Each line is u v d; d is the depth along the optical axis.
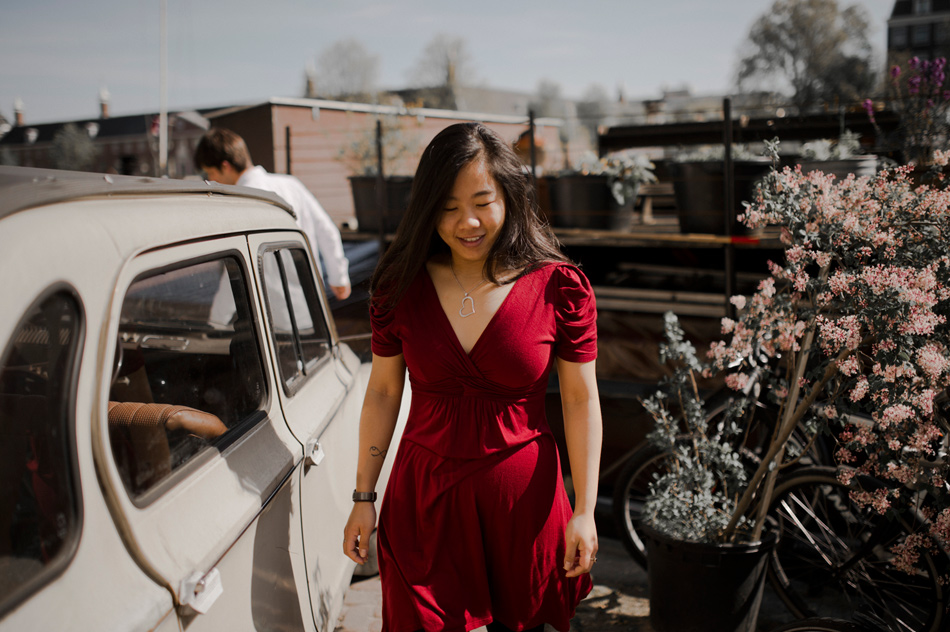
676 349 2.77
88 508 1.07
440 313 1.67
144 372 1.47
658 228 6.62
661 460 3.10
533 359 1.64
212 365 1.70
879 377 2.14
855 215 2.28
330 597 2.07
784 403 2.65
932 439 2.16
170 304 1.54
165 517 1.26
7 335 0.95
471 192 1.58
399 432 2.94
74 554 1.02
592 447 1.73
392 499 1.76
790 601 2.81
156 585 1.15
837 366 2.29
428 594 1.65
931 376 2.06
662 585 2.66
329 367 2.58
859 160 4.74
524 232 1.67
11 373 0.97
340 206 12.55
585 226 6.14
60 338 1.07
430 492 1.68
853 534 2.81
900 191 2.28
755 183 2.49
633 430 3.98
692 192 5.47
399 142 9.77
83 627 0.98
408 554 1.71
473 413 1.67
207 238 1.66
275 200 2.37
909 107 4.31
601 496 3.73
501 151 1.62
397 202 8.25
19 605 0.92
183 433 1.46
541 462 1.70
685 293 6.28
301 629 1.81
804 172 4.95
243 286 1.88
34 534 0.98
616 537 3.62
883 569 2.63
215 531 1.36
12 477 0.98
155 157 16.66
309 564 1.92
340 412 2.39
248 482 1.58
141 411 1.36
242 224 1.93
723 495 2.96
